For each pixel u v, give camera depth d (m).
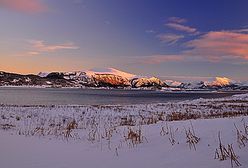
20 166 5.99
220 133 7.54
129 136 9.06
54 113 23.09
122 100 71.62
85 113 23.69
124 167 5.91
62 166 6.06
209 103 40.81
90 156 7.17
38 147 8.29
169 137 8.19
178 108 30.86
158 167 5.66
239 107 32.22
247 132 7.30
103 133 11.00
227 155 5.62
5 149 7.68
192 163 5.61
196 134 7.84
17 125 16.56
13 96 85.31
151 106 33.12
